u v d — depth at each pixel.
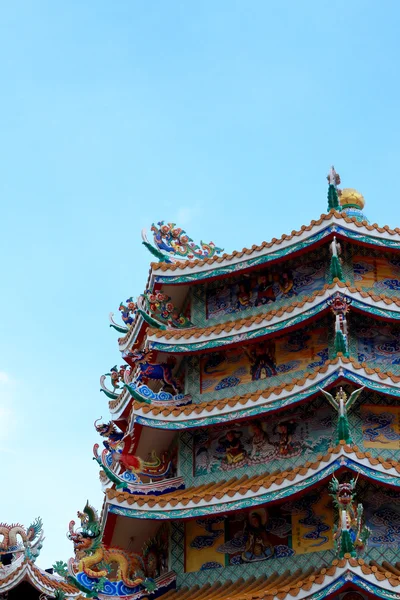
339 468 29.78
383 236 34.84
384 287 35.16
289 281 35.91
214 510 31.77
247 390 34.66
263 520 32.44
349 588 27.78
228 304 36.75
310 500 32.03
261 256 35.81
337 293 32.84
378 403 32.62
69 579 31.69
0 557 39.75
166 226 38.66
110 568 33.59
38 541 38.88
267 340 34.88
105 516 33.22
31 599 38.56
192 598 31.70
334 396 31.97
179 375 36.69
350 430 32.12
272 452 33.41
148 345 35.59
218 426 34.25
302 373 33.94
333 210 34.53
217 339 35.00
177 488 33.97
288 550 31.67
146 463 34.59
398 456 31.92
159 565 33.94
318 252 35.44
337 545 29.03
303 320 33.44
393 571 29.53
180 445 34.75
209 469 34.09
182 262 37.72
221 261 36.50
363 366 31.62
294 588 28.34
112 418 39.66
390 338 34.06
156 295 36.50
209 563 32.69
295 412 33.44
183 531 33.50
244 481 32.88
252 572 31.89
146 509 32.47
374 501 31.06
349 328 33.75
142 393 34.88
